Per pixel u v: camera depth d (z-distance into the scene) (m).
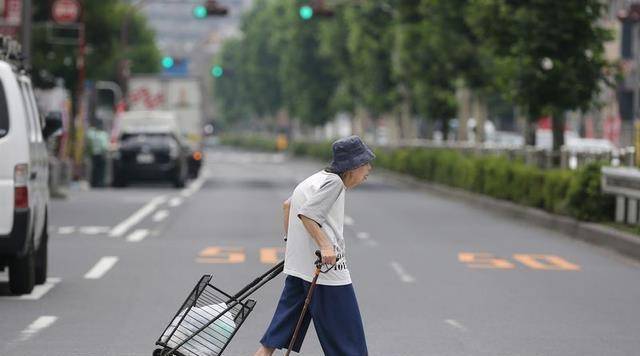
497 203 63.22
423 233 50.25
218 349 17.95
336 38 163.50
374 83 133.38
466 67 91.00
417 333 25.06
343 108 167.88
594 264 39.00
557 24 63.06
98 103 158.62
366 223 55.56
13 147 28.22
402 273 35.78
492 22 64.31
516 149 71.31
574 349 23.31
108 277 34.19
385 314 27.66
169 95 120.62
